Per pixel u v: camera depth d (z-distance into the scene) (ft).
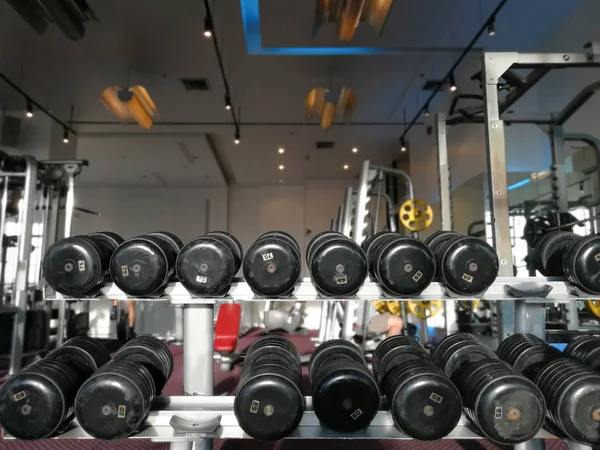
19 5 11.86
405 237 5.15
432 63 17.38
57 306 19.30
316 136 25.71
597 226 12.62
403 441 7.80
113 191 35.83
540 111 14.88
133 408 4.53
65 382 4.77
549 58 7.34
